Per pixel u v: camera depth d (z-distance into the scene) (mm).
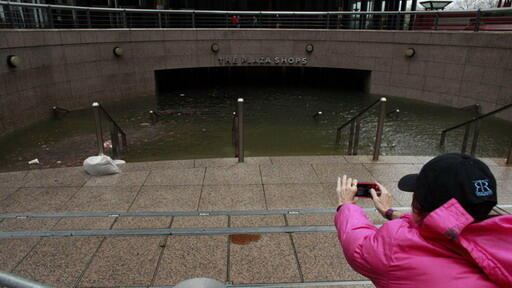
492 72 12148
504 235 1036
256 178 5164
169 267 3215
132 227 3846
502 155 8398
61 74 11977
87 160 5258
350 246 1358
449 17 15133
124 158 8031
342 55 16453
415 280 1100
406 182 1318
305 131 10516
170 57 15766
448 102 13898
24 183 4996
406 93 15336
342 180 1770
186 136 9742
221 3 19812
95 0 17250
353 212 1520
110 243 3561
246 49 16797
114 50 13852
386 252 1187
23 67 10336
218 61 16734
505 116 11766
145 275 3111
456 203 1051
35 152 8328
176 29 15594
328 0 19734
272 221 3971
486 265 1001
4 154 8188
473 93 12922
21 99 10305
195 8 19609
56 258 3334
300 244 3557
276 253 3416
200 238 3646
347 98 15297
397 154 8578
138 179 5125
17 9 12688
